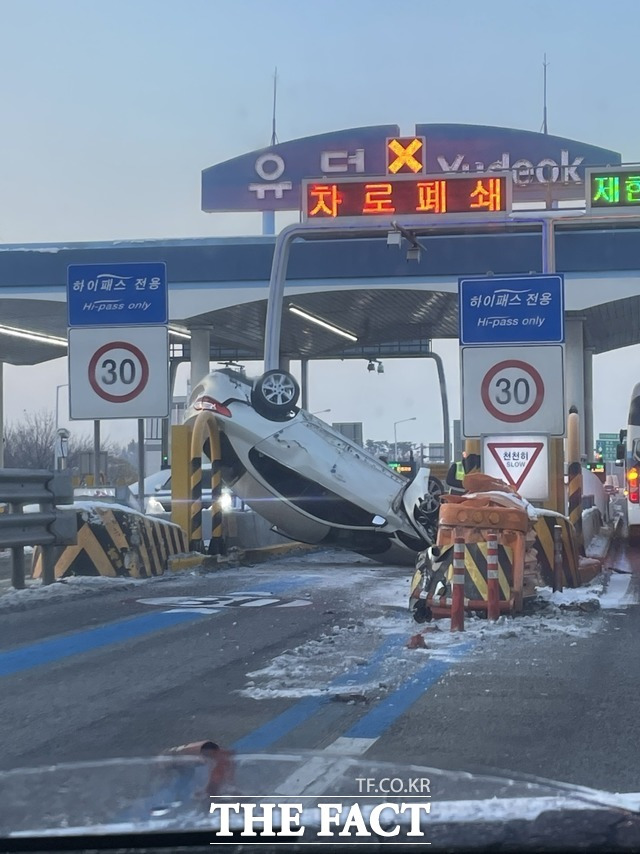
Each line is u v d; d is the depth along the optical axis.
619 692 7.52
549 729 6.43
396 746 5.97
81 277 15.65
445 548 11.04
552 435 15.73
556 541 13.05
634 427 23.61
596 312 34.28
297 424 18.66
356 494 18.16
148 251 33.66
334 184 16.75
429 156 44.41
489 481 11.68
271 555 20.70
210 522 20.55
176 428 18.23
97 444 29.50
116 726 6.54
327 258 32.78
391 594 13.67
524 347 15.85
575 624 10.74
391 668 8.41
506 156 43.97
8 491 12.63
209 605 12.66
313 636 10.15
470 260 32.31
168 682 7.98
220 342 43.12
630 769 5.53
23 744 6.05
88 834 2.76
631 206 16.34
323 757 3.55
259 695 7.46
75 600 13.16
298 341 43.72
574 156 43.62
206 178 44.88
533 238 31.84
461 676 8.09
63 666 8.68
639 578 16.19
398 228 16.48
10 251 33.47
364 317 38.19
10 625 11.01
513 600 10.97
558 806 3.03
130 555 15.45
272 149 44.47
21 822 2.86
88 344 15.63
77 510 15.16
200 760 3.47
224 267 33.38
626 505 24.00
